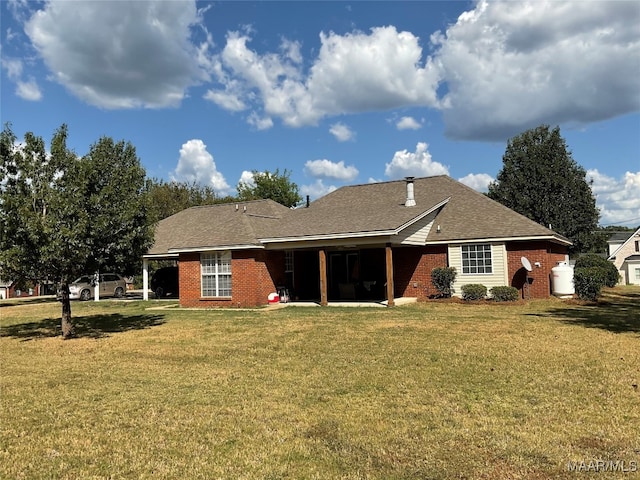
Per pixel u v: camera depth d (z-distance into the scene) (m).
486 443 4.79
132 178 13.32
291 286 21.95
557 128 38.84
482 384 6.90
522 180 38.84
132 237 12.70
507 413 5.65
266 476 4.22
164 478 4.26
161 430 5.45
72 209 11.56
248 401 6.45
